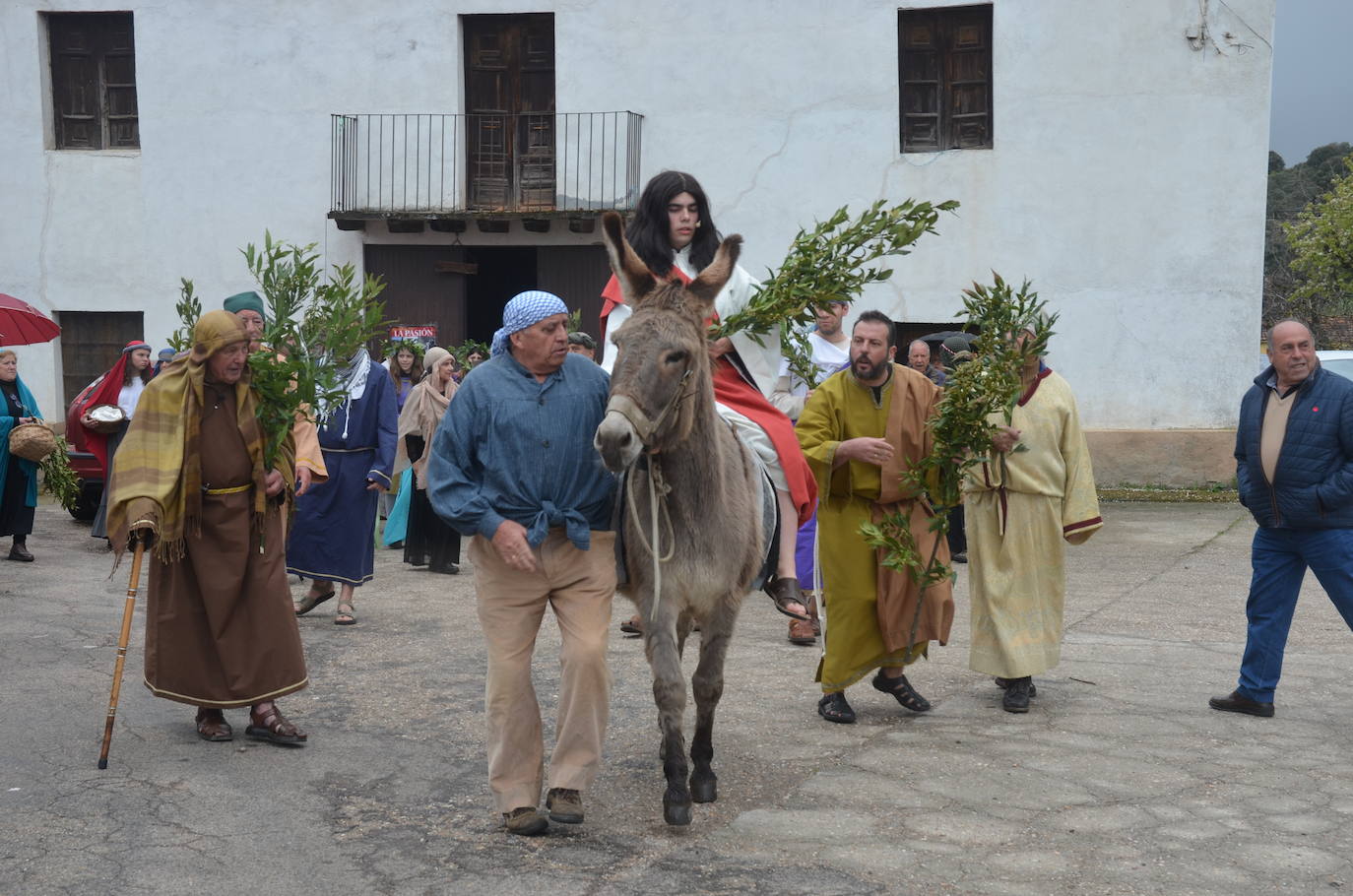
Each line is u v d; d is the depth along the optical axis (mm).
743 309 5109
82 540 12570
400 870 4297
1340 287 32062
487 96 17594
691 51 16703
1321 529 6055
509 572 4594
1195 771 5340
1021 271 16203
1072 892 4098
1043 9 15781
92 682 6840
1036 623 6324
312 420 6418
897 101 16281
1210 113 15523
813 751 5652
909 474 5961
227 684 5676
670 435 4367
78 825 4699
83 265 18250
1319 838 4574
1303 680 7008
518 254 19094
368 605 9391
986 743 5773
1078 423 6418
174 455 5496
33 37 18016
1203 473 15891
